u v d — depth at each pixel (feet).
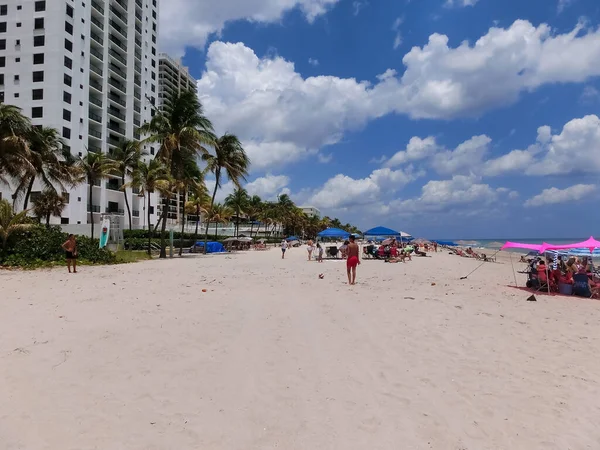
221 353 20.02
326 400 14.98
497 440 12.44
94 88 188.03
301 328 25.14
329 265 80.74
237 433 12.59
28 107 165.58
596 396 15.72
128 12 219.82
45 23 167.43
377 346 21.67
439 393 15.80
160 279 50.65
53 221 160.25
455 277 61.26
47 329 23.63
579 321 29.48
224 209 206.28
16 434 12.19
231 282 48.21
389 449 11.83
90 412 13.69
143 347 20.61
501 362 19.54
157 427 12.84
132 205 213.66
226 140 126.21
